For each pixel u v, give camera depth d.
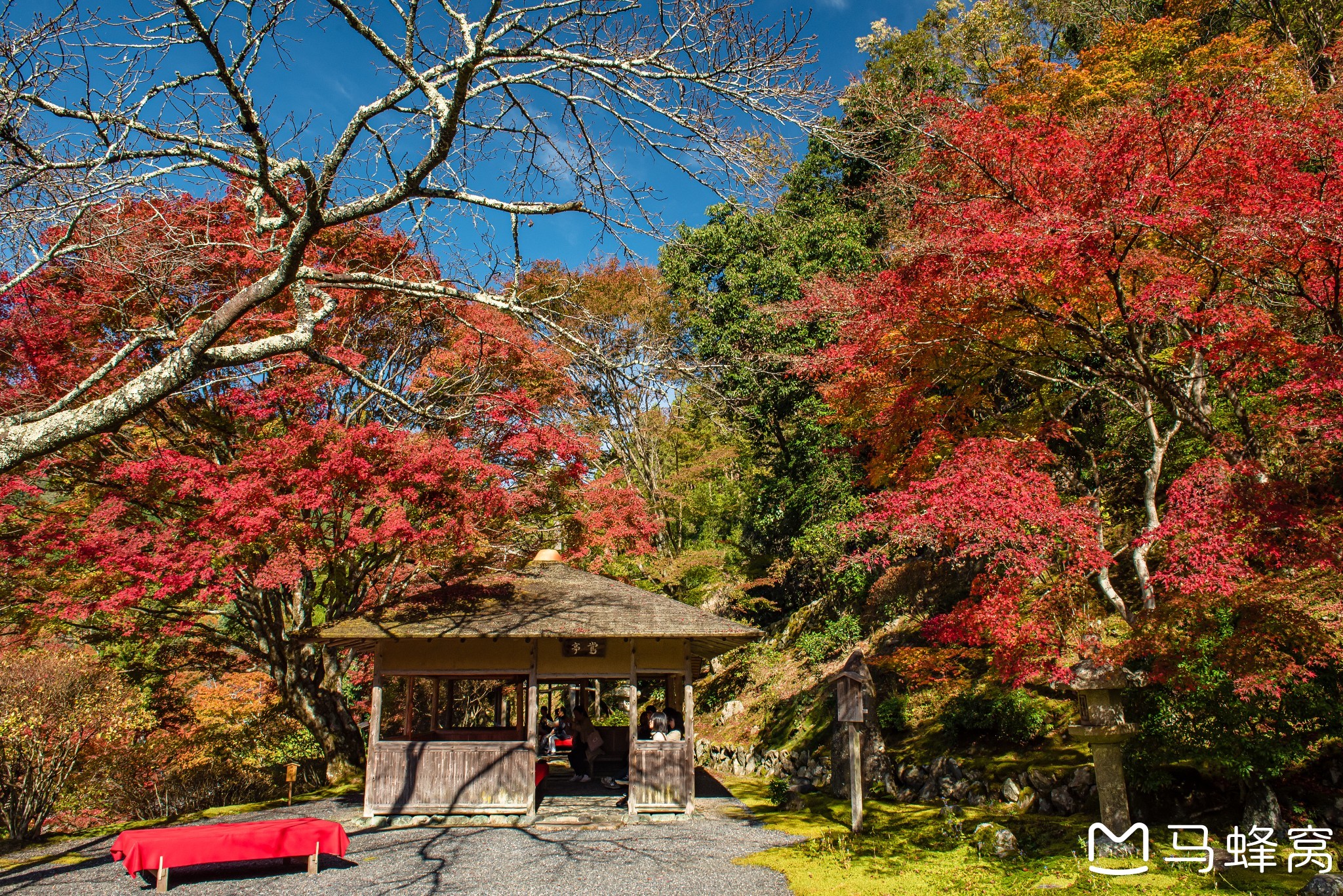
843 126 7.16
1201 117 9.09
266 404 13.09
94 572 12.95
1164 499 15.06
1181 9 20.09
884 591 20.44
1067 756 11.40
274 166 7.07
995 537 8.39
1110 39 19.84
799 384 18.20
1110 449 16.38
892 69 24.02
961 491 8.77
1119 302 8.92
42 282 10.77
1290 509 7.05
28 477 12.22
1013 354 10.59
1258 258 8.30
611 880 8.57
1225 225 7.75
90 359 12.11
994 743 12.89
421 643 13.21
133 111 6.30
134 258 7.92
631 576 24.47
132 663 17.81
